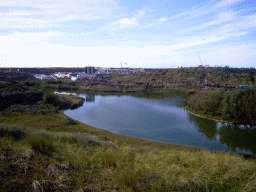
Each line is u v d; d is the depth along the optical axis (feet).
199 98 145.59
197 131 100.17
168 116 134.31
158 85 339.98
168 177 15.92
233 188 14.92
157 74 429.79
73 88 318.04
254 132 97.91
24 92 143.84
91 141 32.91
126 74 520.42
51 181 14.75
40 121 94.68
